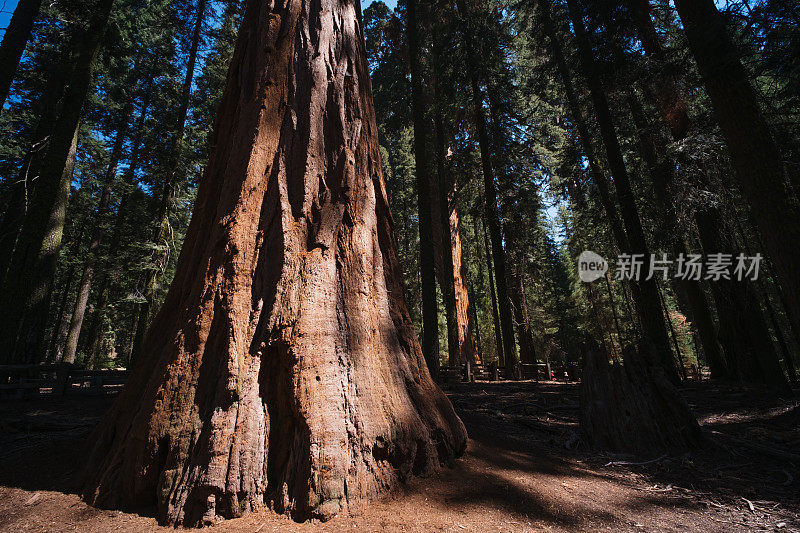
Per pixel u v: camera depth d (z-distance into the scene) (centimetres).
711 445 520
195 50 1503
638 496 370
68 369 842
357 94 445
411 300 2769
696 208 970
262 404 300
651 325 979
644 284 999
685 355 2531
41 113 1090
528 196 1697
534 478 373
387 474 304
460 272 2219
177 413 283
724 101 583
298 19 443
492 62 1558
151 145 1612
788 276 521
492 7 1681
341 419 298
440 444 360
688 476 432
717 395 870
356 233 393
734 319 974
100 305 1908
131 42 1543
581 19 1148
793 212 521
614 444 521
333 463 276
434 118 1931
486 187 1530
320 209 381
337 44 452
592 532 283
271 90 400
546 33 1358
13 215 1109
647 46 1089
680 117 1035
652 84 1038
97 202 2108
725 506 352
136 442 281
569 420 668
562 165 1625
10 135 1599
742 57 594
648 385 566
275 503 267
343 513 263
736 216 1151
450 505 294
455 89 1636
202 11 1535
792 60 551
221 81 1561
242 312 316
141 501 273
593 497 351
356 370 330
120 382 1277
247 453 275
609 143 1088
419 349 418
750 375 939
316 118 407
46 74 1043
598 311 2611
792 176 707
